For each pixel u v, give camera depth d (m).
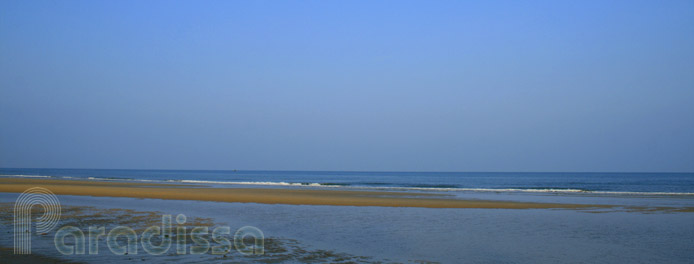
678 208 25.22
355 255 11.16
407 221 18.36
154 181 70.00
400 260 10.74
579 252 12.16
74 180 64.94
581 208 24.92
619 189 63.03
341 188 51.25
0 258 9.51
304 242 12.83
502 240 13.88
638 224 18.09
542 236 14.77
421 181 101.31
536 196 37.12
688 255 11.89
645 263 10.94
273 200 27.89
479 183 87.12
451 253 11.76
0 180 54.72
